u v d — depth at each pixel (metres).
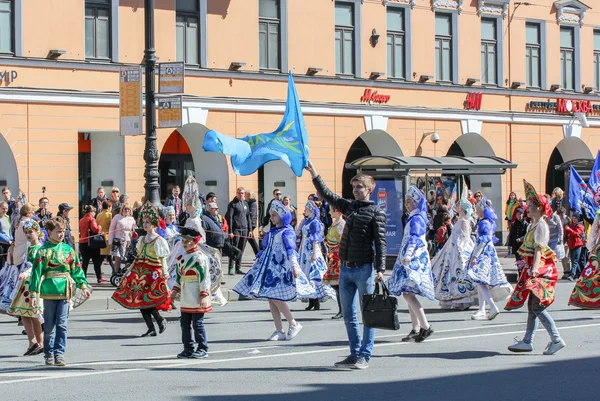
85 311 18.77
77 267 11.88
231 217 24.97
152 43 21.06
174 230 17.88
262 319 16.80
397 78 33.78
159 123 21.22
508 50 36.50
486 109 35.97
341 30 32.41
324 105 31.72
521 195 36.84
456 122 35.12
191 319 12.21
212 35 29.53
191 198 18.02
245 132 30.17
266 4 30.80
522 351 12.51
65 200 26.97
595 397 9.70
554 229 22.52
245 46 30.14
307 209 17.16
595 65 38.81
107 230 23.03
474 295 17.36
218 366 11.55
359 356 11.34
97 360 12.17
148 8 20.98
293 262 13.85
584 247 25.02
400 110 33.62
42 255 11.65
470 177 36.50
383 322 11.09
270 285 13.86
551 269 12.43
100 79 27.52
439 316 16.75
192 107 29.05
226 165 29.97
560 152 39.06
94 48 27.55
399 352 12.61
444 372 11.09
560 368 11.37
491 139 36.16
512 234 25.30
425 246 13.83
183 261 12.16
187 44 29.17
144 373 11.06
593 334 14.35
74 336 14.80
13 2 26.23
